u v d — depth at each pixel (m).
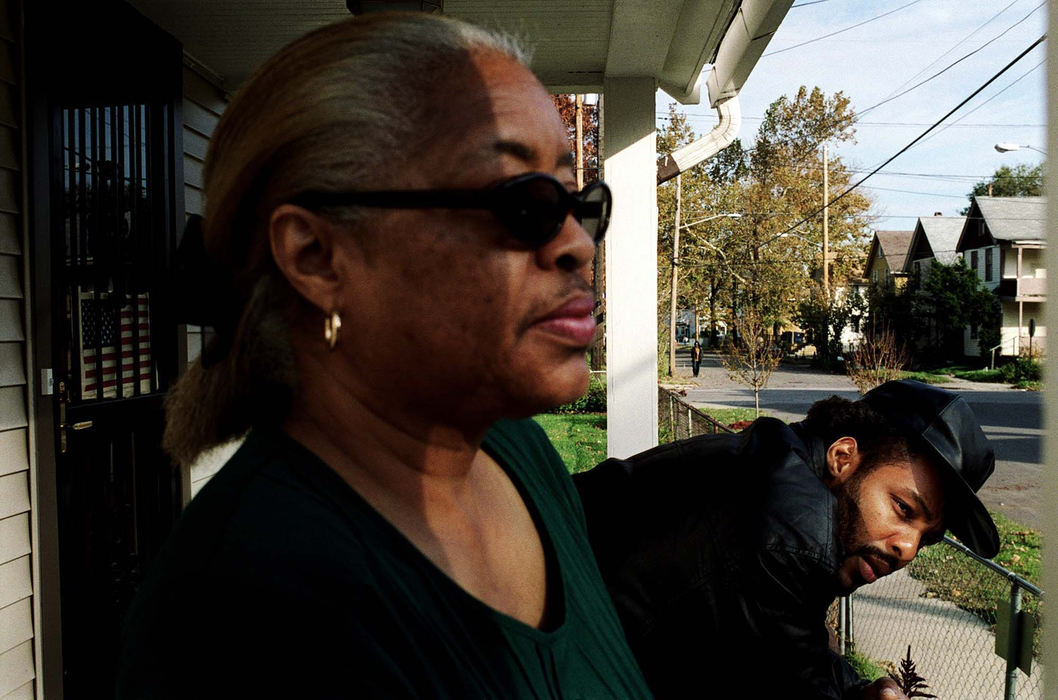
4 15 2.78
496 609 0.62
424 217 0.56
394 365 0.58
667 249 42.41
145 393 3.67
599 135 18.36
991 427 19.19
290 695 0.47
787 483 1.34
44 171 2.94
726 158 48.12
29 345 2.88
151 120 3.80
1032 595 2.35
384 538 0.56
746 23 4.43
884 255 56.22
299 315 0.61
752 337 21.64
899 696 1.52
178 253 0.65
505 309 0.56
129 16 3.53
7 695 2.79
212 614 0.48
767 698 1.32
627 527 1.37
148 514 3.66
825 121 45.81
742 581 1.28
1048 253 0.43
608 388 5.61
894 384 1.59
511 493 0.81
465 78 0.57
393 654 0.51
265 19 4.08
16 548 2.83
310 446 0.61
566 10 4.38
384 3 2.40
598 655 0.73
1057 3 0.42
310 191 0.57
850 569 1.57
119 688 0.52
